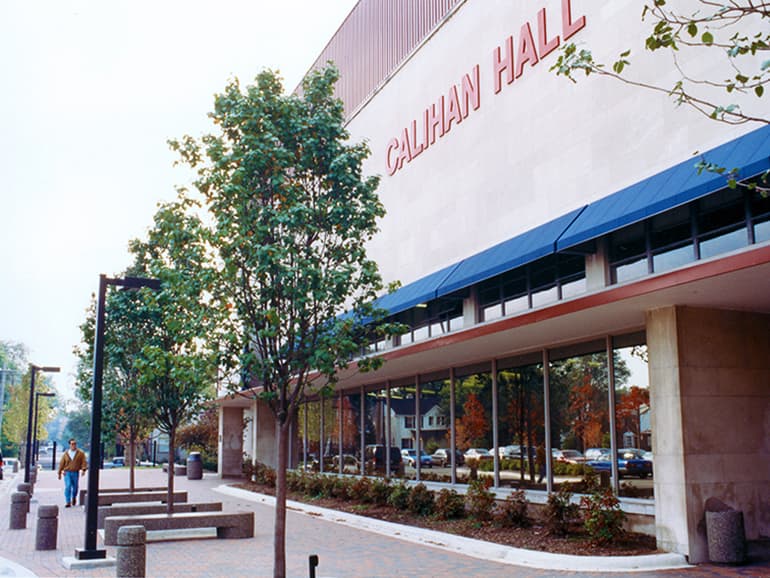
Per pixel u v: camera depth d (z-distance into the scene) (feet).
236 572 36.11
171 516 47.11
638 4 41.65
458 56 60.70
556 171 47.50
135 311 60.08
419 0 70.74
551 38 49.29
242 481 105.91
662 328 40.06
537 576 34.42
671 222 39.58
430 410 69.10
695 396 39.11
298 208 30.42
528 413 55.21
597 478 47.91
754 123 34.19
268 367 31.09
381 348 70.85
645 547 39.78
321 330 32.35
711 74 36.50
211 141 32.91
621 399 46.55
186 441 142.82
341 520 58.13
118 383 63.82
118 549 32.86
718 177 32.01
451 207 59.88
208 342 32.19
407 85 69.46
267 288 31.30
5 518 61.77
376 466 79.05
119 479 113.91
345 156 32.99
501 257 48.75
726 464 39.19
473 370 62.75
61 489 94.43
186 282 32.30
